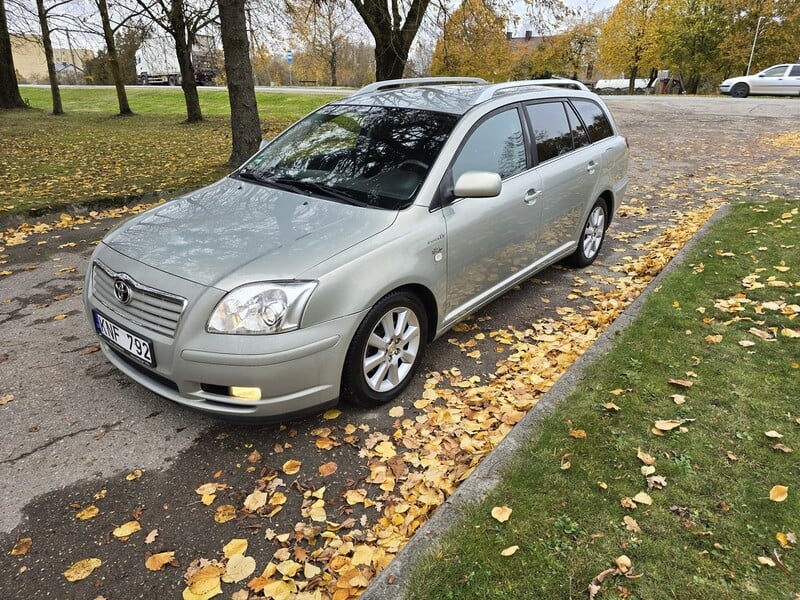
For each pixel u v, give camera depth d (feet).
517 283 13.92
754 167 32.07
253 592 6.70
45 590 6.72
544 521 7.18
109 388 10.71
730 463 8.20
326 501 8.16
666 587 6.27
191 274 8.77
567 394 9.99
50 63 65.51
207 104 83.30
